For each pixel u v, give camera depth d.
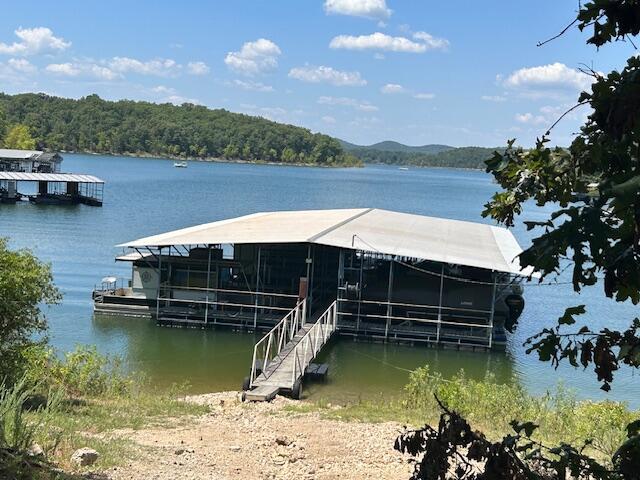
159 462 11.55
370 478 11.94
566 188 3.76
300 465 12.62
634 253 2.86
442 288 33.22
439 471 3.63
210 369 27.47
